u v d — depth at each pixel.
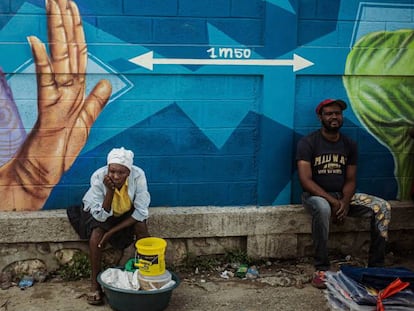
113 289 3.66
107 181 3.82
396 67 4.62
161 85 4.36
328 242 4.74
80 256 4.36
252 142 4.55
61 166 4.32
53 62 4.20
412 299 3.45
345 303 3.54
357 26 4.53
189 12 4.29
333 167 4.41
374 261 4.39
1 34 4.11
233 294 4.13
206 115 4.45
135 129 4.38
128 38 4.25
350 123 4.65
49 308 3.87
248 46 4.39
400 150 4.76
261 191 4.59
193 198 4.54
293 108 4.53
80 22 4.18
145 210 4.01
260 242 4.57
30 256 4.31
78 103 4.27
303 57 4.47
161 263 3.74
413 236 4.87
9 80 4.17
